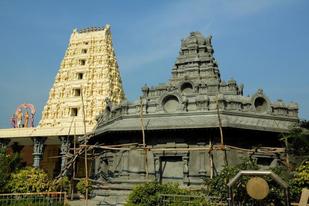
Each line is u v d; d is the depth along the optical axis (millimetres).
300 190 25859
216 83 41781
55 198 32250
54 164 74562
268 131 36000
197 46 48469
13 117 74125
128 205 26516
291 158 32531
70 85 70938
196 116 36750
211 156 33688
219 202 24922
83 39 75125
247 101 38188
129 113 40688
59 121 67750
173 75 47625
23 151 79312
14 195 31906
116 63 76062
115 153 39781
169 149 34312
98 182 39500
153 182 28984
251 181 17906
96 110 66938
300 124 32406
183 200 25594
